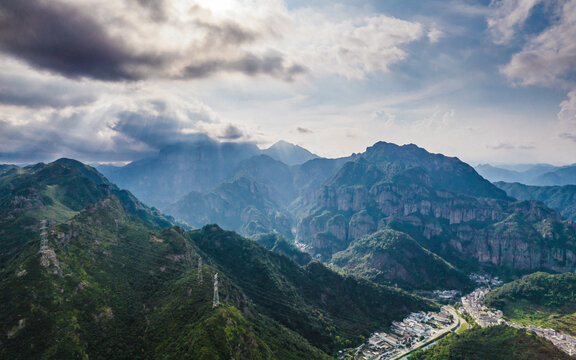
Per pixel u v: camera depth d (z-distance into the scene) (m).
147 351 175.38
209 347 162.50
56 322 162.12
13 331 150.38
